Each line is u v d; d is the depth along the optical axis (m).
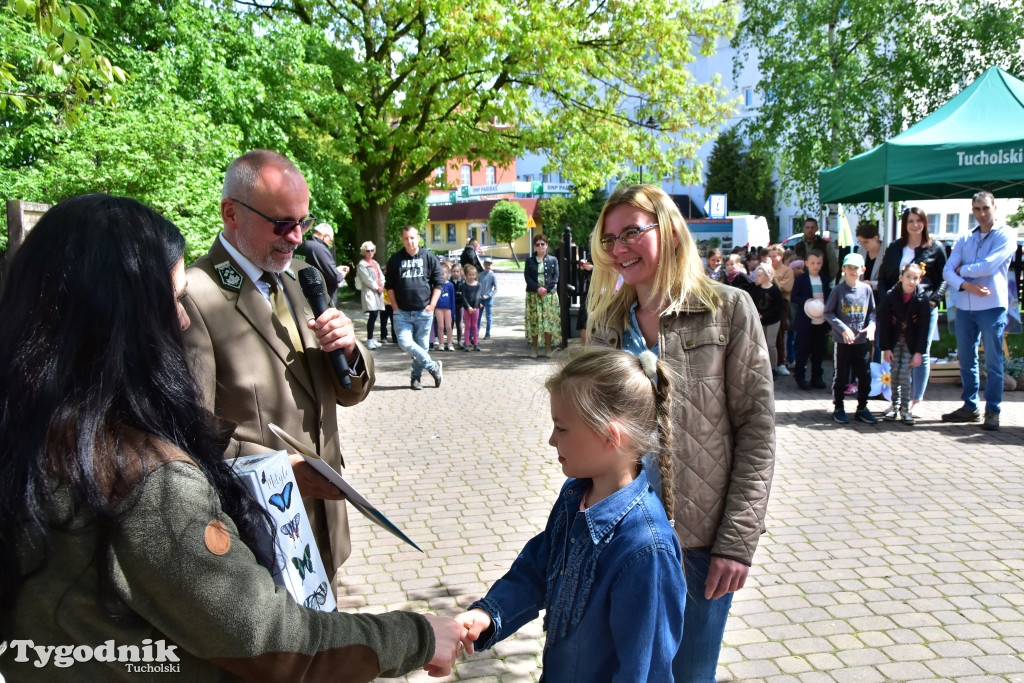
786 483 5.54
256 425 2.24
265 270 2.35
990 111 8.51
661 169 15.60
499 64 14.11
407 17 15.17
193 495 1.15
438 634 1.51
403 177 18.30
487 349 12.88
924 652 3.28
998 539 4.45
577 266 11.84
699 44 16.62
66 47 3.82
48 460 1.08
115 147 7.14
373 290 12.67
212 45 11.76
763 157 18.12
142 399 1.16
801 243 11.89
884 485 5.45
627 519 1.73
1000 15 15.54
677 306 2.19
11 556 1.07
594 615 1.72
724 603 2.23
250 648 1.16
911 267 6.89
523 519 4.96
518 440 6.96
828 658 3.25
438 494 5.46
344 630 1.31
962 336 7.02
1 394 1.11
